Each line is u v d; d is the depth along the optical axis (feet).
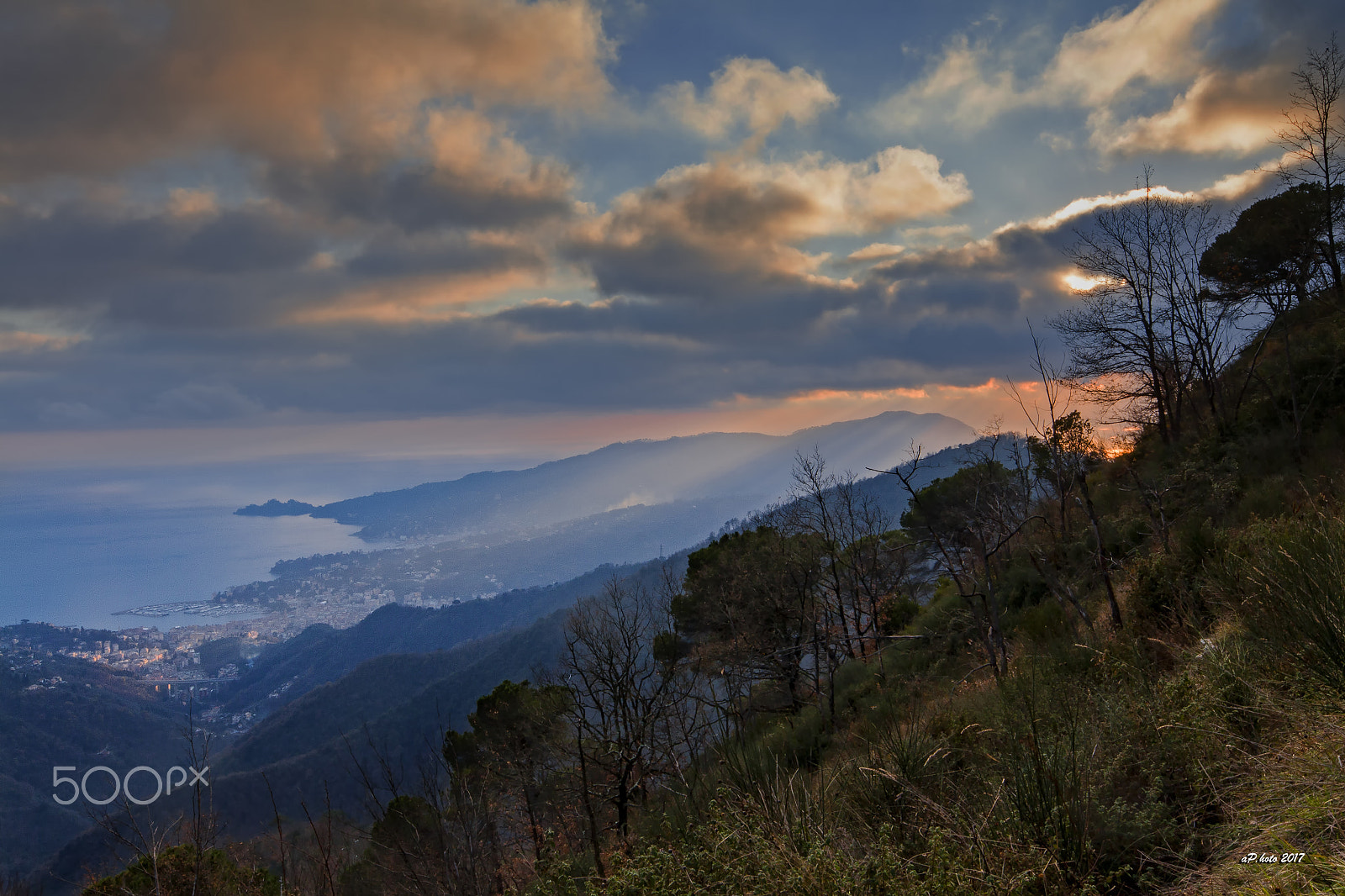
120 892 25.82
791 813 11.91
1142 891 9.18
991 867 9.38
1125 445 66.39
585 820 37.73
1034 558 29.35
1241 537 22.12
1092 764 11.46
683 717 34.60
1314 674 11.22
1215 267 62.95
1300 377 43.78
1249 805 9.34
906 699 33.71
